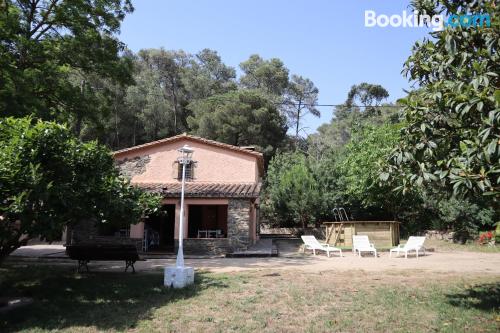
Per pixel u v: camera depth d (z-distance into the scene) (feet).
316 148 163.84
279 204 90.99
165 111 158.61
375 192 72.59
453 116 19.63
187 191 59.36
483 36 18.57
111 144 150.00
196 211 77.15
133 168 69.56
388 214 84.48
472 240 66.74
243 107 137.28
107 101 57.36
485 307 22.03
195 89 187.21
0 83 41.91
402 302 23.40
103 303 24.16
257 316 20.61
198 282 30.58
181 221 30.25
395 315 20.56
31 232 21.29
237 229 56.85
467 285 28.73
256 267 40.57
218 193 57.82
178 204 59.06
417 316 20.39
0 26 42.91
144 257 53.42
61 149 23.31
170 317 20.66
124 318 20.61
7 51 44.19
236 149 68.74
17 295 26.61
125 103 150.82
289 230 96.84
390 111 191.11
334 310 21.70
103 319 20.53
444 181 18.38
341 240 67.36
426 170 19.56
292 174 92.38
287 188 90.48
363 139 81.46
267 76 211.61
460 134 19.84
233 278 32.35
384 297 24.71
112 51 53.72
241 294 25.98
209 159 69.36
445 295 25.30
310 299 24.27
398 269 37.96
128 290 27.78
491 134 15.72
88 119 56.13
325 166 94.17
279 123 149.59
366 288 27.76
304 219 91.09
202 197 58.13
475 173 16.87
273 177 100.83
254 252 54.03
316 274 34.73
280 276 33.47
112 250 35.76
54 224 21.53
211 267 40.96
